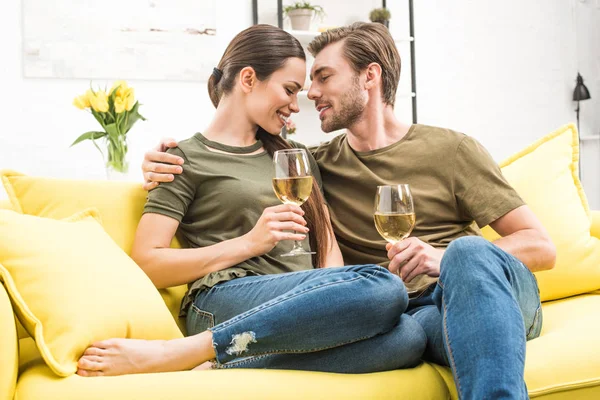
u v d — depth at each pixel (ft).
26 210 5.88
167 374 4.50
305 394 4.52
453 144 6.64
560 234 6.97
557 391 4.96
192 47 14.70
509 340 4.36
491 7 17.62
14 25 13.42
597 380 5.09
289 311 4.77
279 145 6.70
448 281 4.85
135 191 6.31
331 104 6.95
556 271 6.88
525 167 7.29
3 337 4.32
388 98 6.95
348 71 6.89
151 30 14.37
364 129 6.93
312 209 6.48
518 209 6.35
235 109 6.50
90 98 9.29
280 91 6.39
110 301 4.84
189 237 6.17
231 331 4.79
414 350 5.07
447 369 5.29
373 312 4.83
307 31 15.02
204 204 6.13
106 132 9.54
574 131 7.53
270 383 4.53
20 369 4.78
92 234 5.42
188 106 14.80
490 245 5.13
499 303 4.56
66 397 4.26
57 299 4.64
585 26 17.93
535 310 5.48
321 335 4.80
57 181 6.04
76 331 4.57
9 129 13.47
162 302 5.33
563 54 18.21
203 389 4.39
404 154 6.73
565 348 5.18
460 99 17.43
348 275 4.93
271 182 6.31
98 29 13.96
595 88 17.83
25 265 4.73
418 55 17.07
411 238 5.82
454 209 6.64
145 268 5.74
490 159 6.65
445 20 17.26
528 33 17.93
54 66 13.66
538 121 18.08
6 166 13.46
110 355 4.59
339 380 4.70
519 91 17.90
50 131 13.74
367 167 6.84
